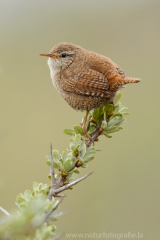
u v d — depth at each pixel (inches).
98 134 286.7
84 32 717.3
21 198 197.9
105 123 281.7
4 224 108.6
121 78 353.1
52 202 187.3
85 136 289.1
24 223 110.2
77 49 398.3
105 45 706.2
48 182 508.7
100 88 358.6
